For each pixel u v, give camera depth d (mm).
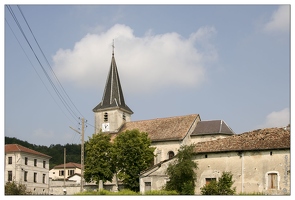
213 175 33062
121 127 58094
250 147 32031
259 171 31281
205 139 48031
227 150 32750
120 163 44594
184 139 48000
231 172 32375
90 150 47656
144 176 36906
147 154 44750
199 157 34281
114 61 63031
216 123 48969
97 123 60531
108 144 47625
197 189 33375
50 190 58406
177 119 52031
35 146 90500
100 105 60969
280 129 33438
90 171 46438
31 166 57750
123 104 61375
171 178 33750
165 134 49719
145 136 46531
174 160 35500
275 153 31000
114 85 61562
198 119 51531
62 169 89750
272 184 30594
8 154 55500
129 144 44188
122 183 47906
